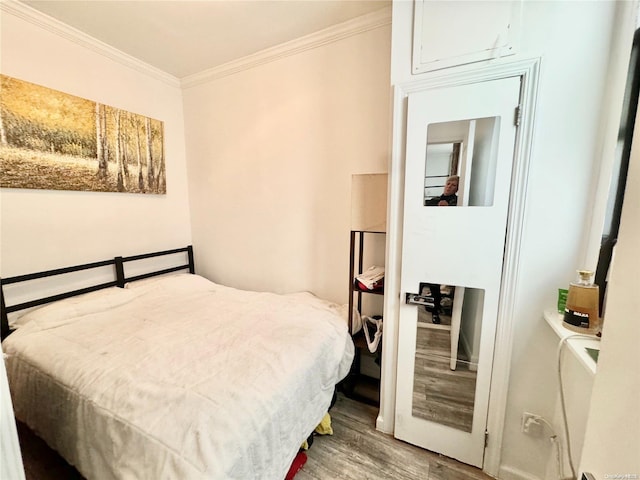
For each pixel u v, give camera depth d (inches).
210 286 95.0
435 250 52.9
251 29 73.9
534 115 43.8
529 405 50.0
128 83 87.7
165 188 100.3
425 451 59.0
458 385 55.4
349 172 78.2
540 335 47.9
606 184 40.3
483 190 49.0
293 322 66.2
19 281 66.6
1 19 62.3
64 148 73.2
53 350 53.2
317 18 70.0
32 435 60.5
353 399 75.1
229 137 97.0
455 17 46.9
